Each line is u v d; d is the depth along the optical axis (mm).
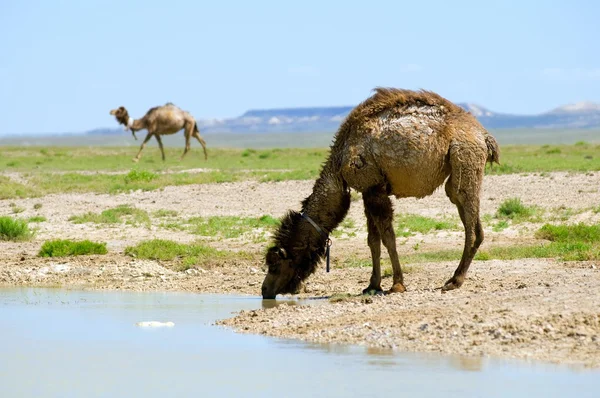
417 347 24609
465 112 32188
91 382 22250
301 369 22922
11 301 34812
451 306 28391
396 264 32875
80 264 43562
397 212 57844
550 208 56844
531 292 29297
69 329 28797
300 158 120312
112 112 115562
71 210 64750
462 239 49406
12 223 53375
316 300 33906
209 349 25469
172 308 32875
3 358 25000
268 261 33781
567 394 20141
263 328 28234
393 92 31953
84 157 132875
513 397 20000
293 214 33531
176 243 47562
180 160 119438
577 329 24844
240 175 84188
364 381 21578
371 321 27641
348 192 32938
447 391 20609
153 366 23750
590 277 32656
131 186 75438
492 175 71375
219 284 39000
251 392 21109
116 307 33250
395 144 31172
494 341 24562
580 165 77625
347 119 32375
